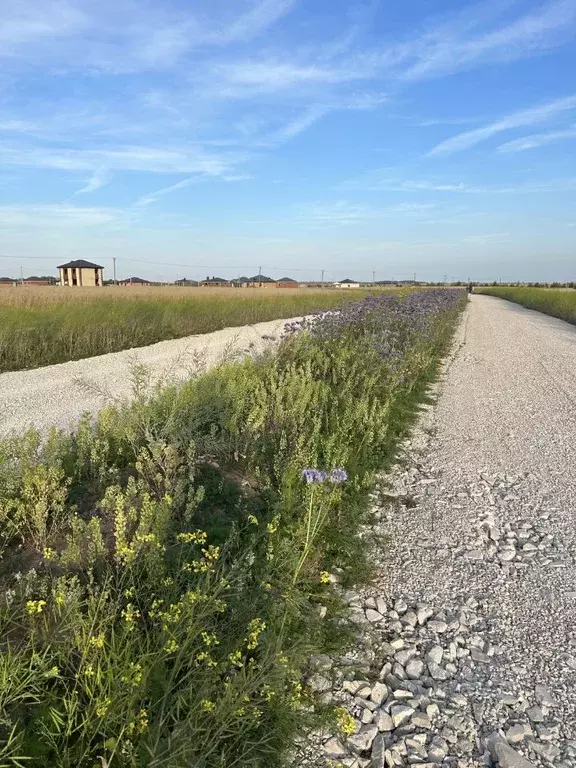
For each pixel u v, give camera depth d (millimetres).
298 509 4527
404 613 3977
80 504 4449
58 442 4953
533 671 3461
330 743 2840
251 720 2566
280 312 29891
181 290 42938
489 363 15805
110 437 5449
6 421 7910
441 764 2781
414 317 14281
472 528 5293
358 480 5824
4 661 2424
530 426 8977
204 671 2656
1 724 2400
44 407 8812
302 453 5188
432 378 12820
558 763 2822
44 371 12125
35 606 2865
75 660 2787
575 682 3379
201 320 21969
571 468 7012
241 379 7219
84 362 13414
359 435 6766
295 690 2783
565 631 3848
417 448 7562
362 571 4367
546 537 5188
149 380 10867
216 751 2490
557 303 41469
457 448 7684
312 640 3416
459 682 3344
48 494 4172
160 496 4547
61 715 2336
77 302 21344
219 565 3695
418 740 2908
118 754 2250
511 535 5199
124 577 3281
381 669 3406
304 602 3557
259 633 3049
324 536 4547
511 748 2869
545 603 4156
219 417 6137
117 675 2436
